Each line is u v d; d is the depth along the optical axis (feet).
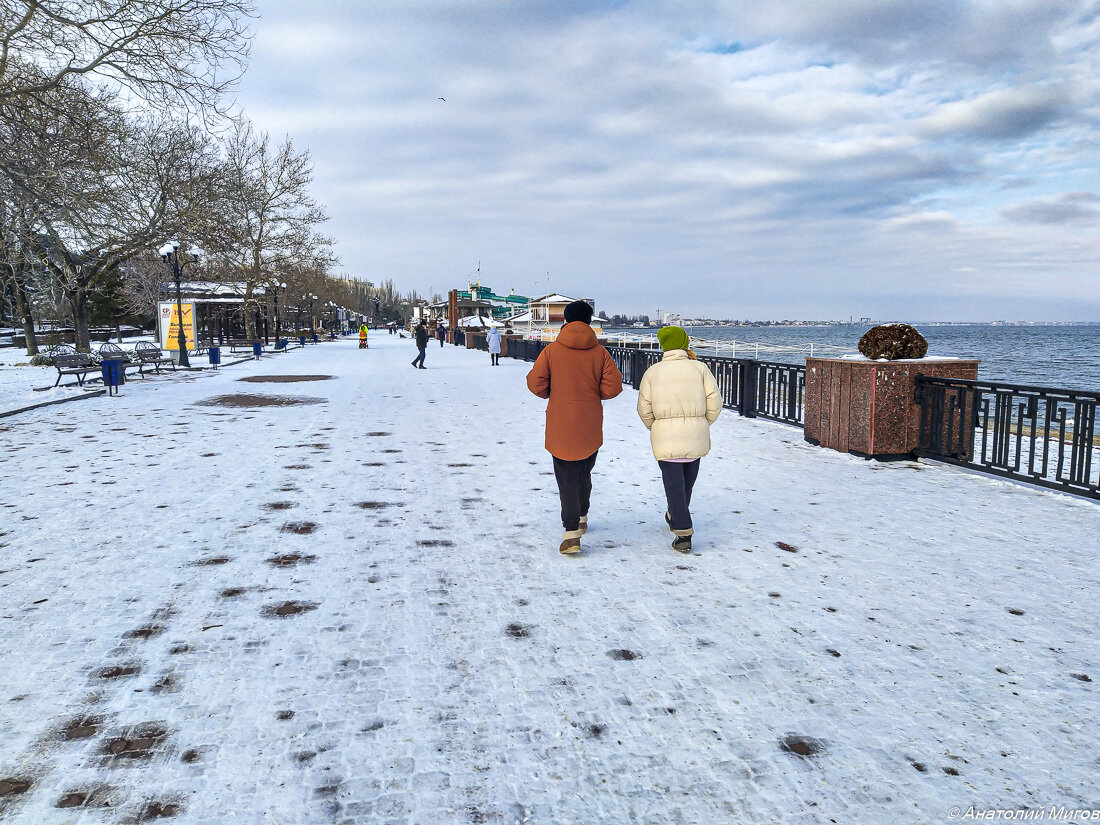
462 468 25.12
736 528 17.53
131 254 85.87
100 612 12.12
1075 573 14.17
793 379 35.70
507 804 7.21
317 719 8.77
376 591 13.17
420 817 7.00
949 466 25.59
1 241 54.49
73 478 23.29
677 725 8.69
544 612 12.20
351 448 29.37
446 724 8.68
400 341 235.81
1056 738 8.43
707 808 7.16
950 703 9.23
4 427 35.65
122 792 7.31
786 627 11.58
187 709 8.98
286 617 11.94
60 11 47.37
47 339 140.05
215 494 21.04
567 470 15.12
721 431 34.50
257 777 7.60
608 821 6.95
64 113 46.26
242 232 117.19
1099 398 19.75
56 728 8.51
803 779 7.63
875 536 16.81
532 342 102.27
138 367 77.77
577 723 8.73
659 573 14.19
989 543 16.24
